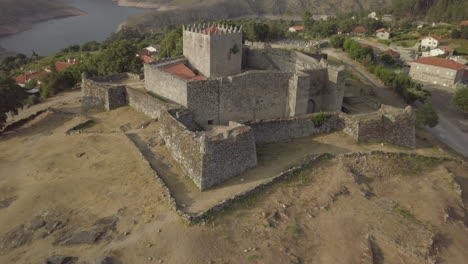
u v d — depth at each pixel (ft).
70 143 150.10
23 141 159.84
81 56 437.58
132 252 90.84
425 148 169.99
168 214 102.42
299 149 143.23
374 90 300.40
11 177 129.49
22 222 105.19
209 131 148.66
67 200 113.09
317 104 190.08
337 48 435.12
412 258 98.58
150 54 407.23
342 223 106.42
